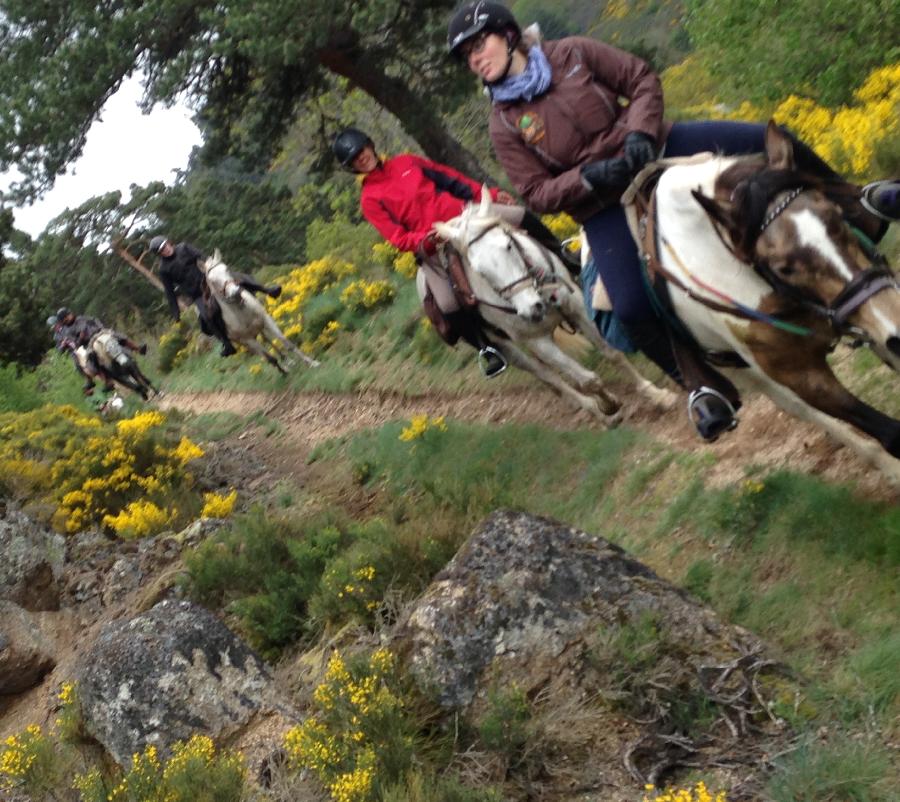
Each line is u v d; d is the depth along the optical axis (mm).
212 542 9023
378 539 7367
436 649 5406
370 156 8883
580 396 9516
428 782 4785
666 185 5199
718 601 6129
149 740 5578
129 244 56344
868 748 4340
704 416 5453
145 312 56750
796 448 6770
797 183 4598
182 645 5820
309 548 8117
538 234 8664
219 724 5637
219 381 22359
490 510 8234
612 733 4957
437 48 22375
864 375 6949
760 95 12953
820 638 5352
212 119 23625
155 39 19828
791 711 4766
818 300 4594
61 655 8672
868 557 5539
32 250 56531
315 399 17062
